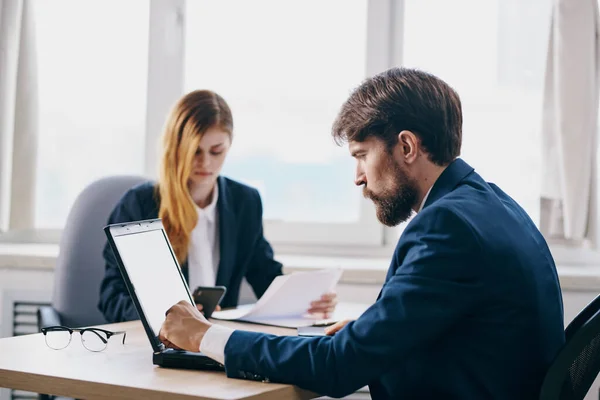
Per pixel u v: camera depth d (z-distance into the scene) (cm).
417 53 279
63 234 214
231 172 289
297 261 270
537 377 117
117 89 295
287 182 288
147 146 291
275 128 287
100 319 209
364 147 129
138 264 138
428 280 114
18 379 120
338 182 285
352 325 117
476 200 121
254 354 117
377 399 126
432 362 119
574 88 252
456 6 275
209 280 206
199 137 199
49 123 297
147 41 292
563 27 254
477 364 117
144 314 131
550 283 123
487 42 272
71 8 296
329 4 282
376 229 282
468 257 114
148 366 126
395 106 126
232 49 288
